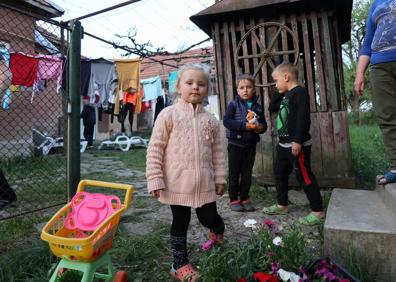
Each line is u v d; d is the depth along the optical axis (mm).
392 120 2576
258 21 4488
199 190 1973
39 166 5633
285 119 3059
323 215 2896
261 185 4434
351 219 2156
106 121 16375
